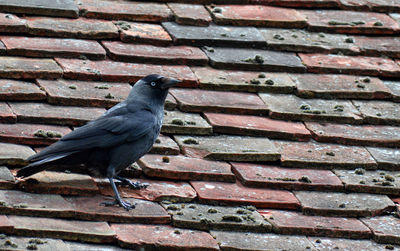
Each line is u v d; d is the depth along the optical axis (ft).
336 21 43.68
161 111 34.40
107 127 32.09
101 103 35.42
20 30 38.55
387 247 30.83
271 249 29.58
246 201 32.07
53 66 36.96
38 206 29.63
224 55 40.09
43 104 35.01
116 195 31.04
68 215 29.60
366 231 31.37
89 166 32.48
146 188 32.24
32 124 33.86
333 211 32.22
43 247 27.61
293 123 37.06
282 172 34.17
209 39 40.57
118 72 37.47
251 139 35.78
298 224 31.14
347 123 37.55
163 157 33.73
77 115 34.53
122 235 28.99
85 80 36.86
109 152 32.14
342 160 35.14
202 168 33.47
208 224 30.30
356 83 39.88
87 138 31.73
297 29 43.06
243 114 37.04
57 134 33.35
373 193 33.81
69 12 40.32
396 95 39.40
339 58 41.39
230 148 34.81
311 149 35.73
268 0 44.52
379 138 36.73
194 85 37.93
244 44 40.96
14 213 29.09
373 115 37.91
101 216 29.86
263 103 37.70
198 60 39.34
